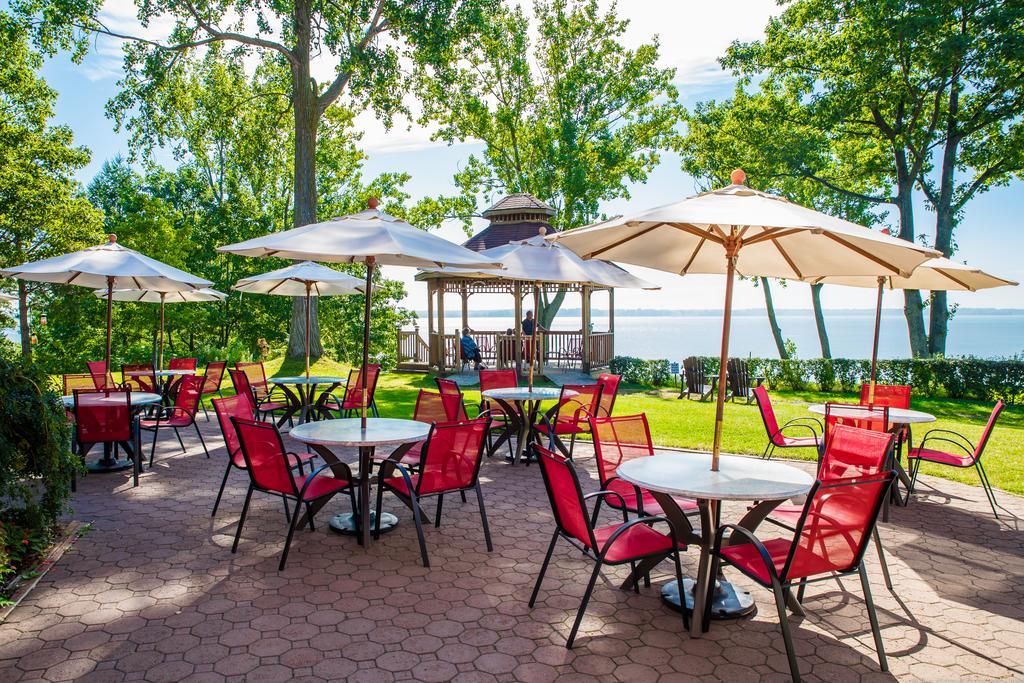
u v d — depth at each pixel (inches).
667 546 159.9
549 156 1123.9
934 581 192.2
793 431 444.1
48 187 791.1
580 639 153.2
